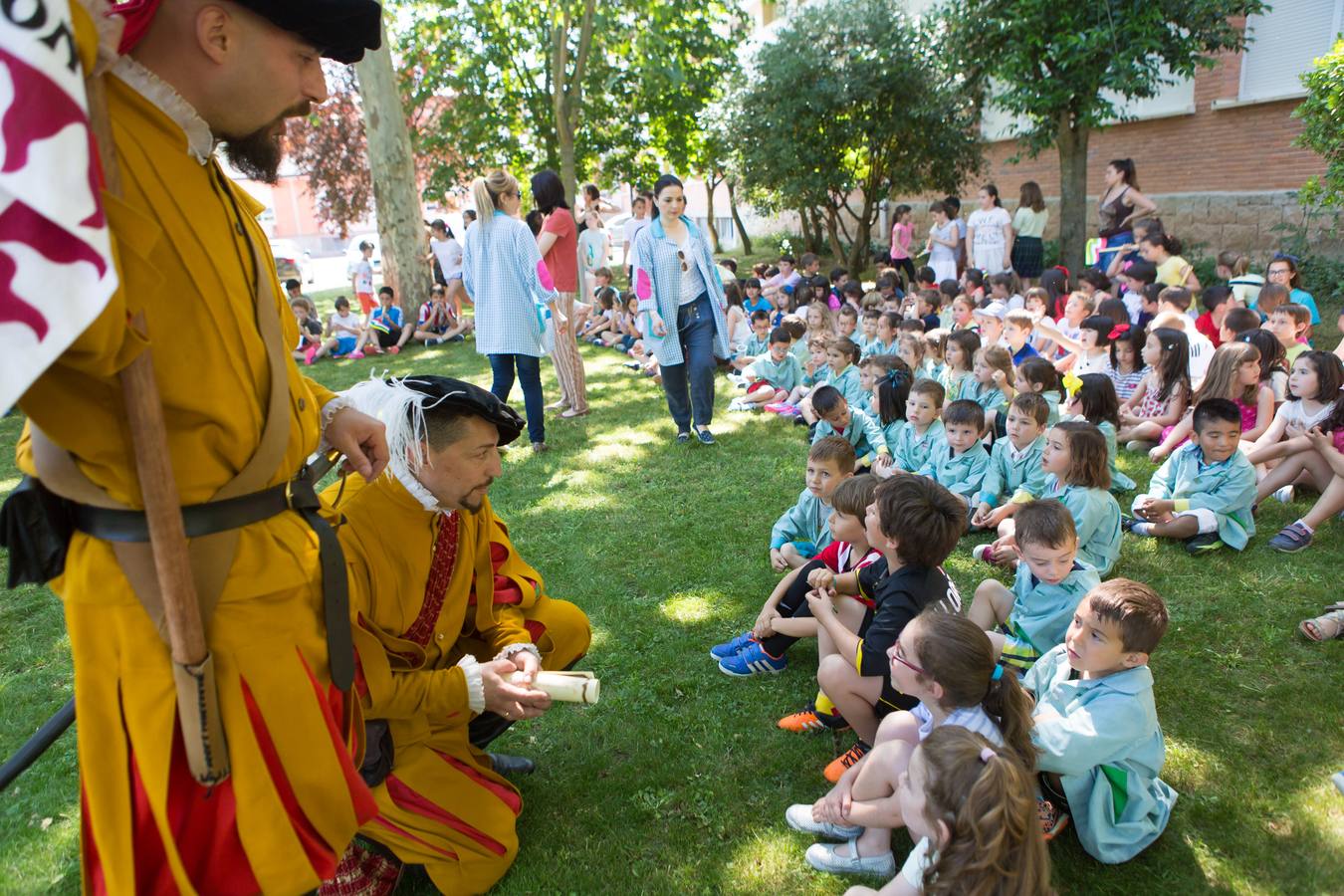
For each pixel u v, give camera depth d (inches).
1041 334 245.8
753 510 185.5
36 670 138.6
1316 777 99.7
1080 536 143.6
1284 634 127.8
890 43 494.9
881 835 90.5
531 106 641.0
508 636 97.1
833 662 104.2
